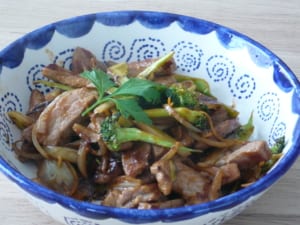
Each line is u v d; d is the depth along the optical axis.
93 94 0.25
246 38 0.27
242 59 0.28
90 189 0.23
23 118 0.25
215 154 0.25
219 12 0.37
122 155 0.23
